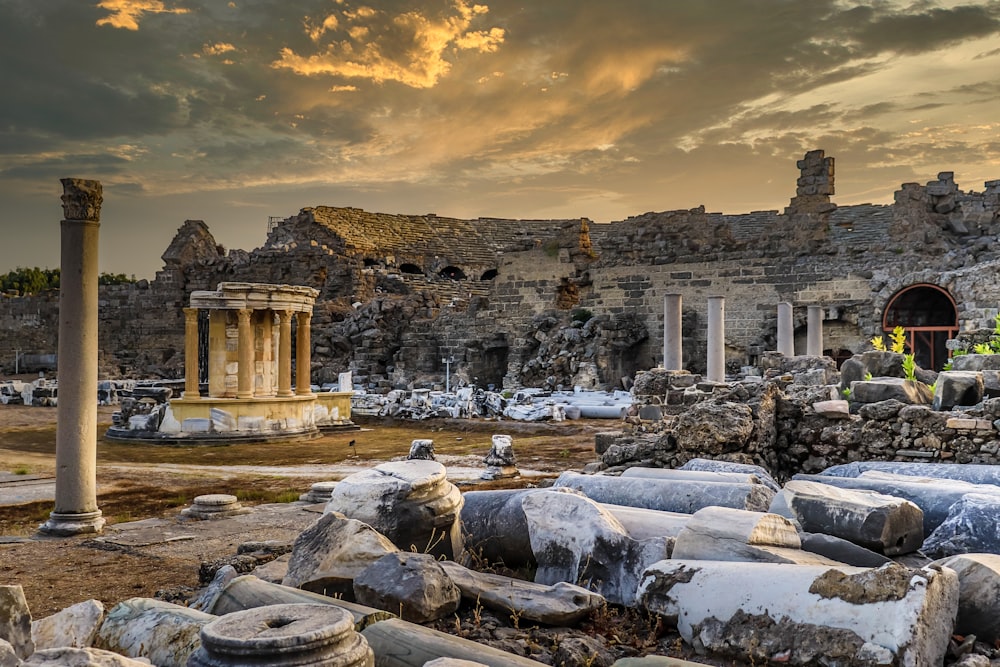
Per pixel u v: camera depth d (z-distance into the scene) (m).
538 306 51.12
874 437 14.26
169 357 66.25
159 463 25.00
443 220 75.69
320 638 5.32
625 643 7.16
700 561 7.45
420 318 54.47
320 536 8.66
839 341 43.28
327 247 65.69
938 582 6.20
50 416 41.03
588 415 35.25
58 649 5.41
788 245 45.53
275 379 33.50
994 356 18.73
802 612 6.40
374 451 27.34
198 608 8.22
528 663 6.19
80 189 14.15
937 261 40.84
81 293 14.17
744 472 12.23
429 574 7.74
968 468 12.04
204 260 69.50
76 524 14.00
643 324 48.03
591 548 8.64
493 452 20.03
